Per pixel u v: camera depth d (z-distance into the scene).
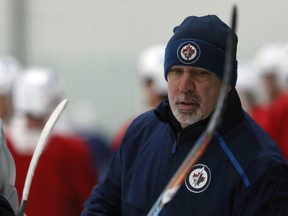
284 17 22.17
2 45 25.08
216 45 8.64
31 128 13.84
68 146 13.98
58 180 13.90
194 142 8.79
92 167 14.34
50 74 14.66
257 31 22.28
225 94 7.36
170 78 8.75
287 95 17.58
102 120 24.78
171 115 8.89
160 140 9.04
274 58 20.17
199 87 8.59
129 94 24.52
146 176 8.98
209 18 8.80
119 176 9.34
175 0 19.78
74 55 24.88
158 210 7.73
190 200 8.59
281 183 8.42
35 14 24.88
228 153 8.58
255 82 21.34
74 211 14.19
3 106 15.12
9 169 8.45
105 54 24.56
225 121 8.64
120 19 24.09
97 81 24.80
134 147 9.23
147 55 15.11
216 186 8.55
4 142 8.40
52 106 14.48
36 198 13.80
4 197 8.22
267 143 8.67
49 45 24.98
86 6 24.55
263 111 18.14
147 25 23.09
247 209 8.41
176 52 8.68
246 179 8.45
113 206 9.42
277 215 8.35
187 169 7.52
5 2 24.98
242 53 22.44
